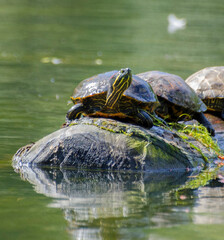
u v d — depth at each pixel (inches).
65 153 708.7
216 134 920.9
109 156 695.7
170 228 439.5
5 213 477.4
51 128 972.6
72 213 478.6
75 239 413.1
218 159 772.6
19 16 2957.7
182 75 1595.7
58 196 541.0
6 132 928.9
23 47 2150.6
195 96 892.0
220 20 2977.4
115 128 715.4
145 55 2015.3
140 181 623.2
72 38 2380.7
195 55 2034.9
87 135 709.3
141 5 3518.7
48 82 1529.3
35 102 1256.2
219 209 495.2
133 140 701.9
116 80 680.4
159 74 900.6
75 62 1870.1
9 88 1429.6
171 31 2630.4
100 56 1985.7
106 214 476.7
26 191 562.3
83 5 3462.1
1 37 2337.6
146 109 753.0
